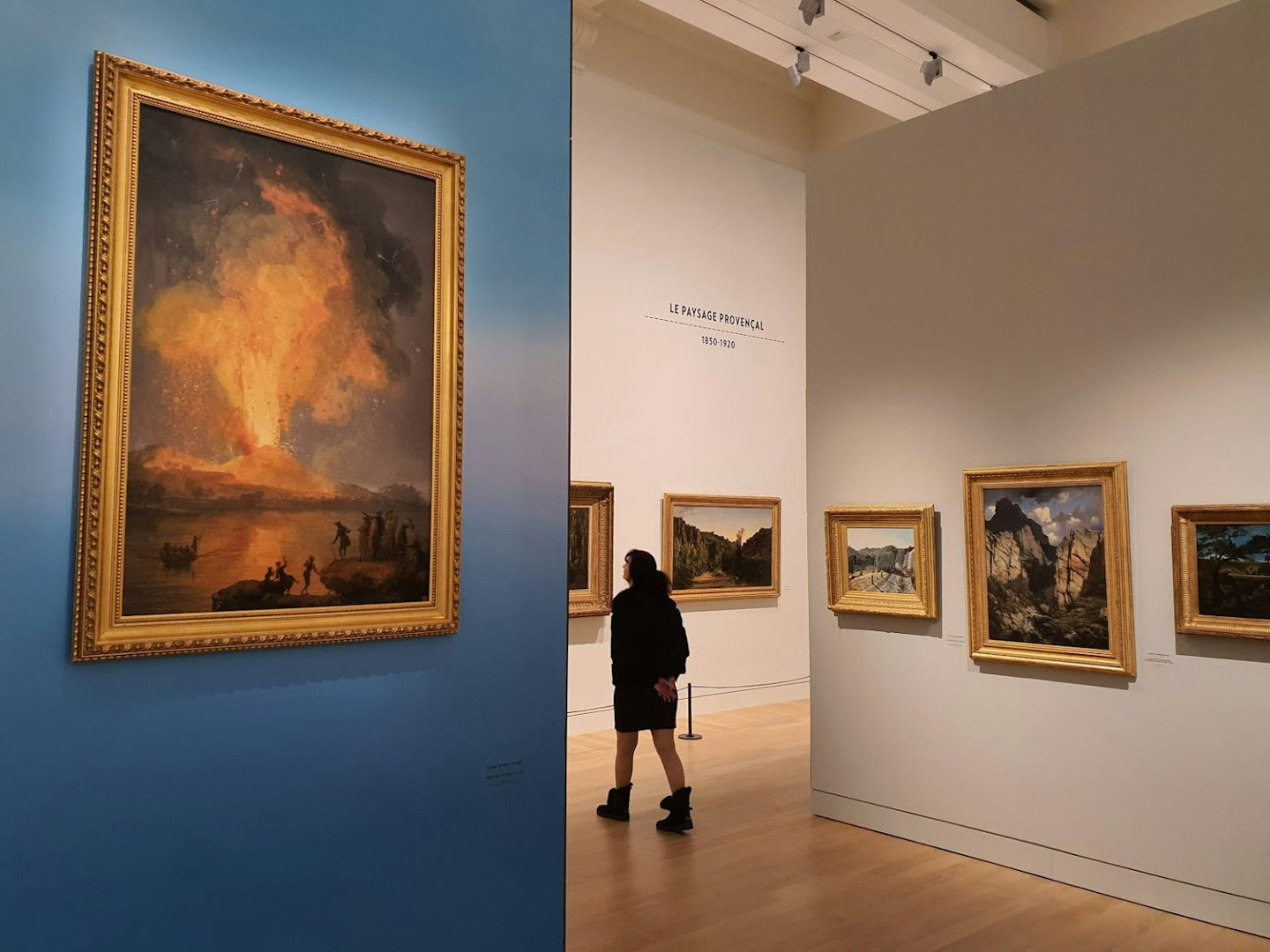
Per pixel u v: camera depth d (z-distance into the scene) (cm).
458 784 443
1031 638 767
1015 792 776
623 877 746
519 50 487
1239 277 671
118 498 352
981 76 1341
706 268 1466
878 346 898
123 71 358
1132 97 734
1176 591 686
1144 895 698
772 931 644
